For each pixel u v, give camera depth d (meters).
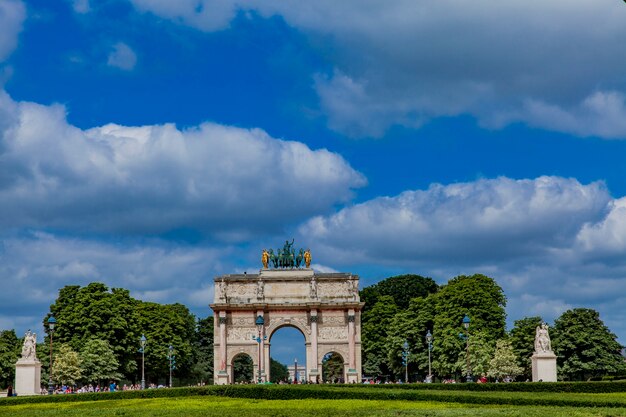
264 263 198.25
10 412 68.06
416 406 70.50
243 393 87.06
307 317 192.75
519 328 164.88
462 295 173.12
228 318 192.38
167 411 62.84
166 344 193.00
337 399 80.50
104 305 171.12
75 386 159.50
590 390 87.88
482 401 72.44
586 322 153.88
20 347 166.50
